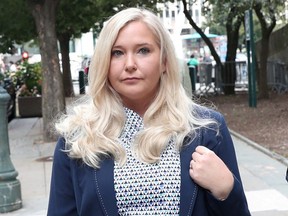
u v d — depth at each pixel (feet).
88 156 6.12
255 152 29.73
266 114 45.37
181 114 6.28
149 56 6.40
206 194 6.04
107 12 54.39
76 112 6.59
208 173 5.90
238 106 52.95
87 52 152.66
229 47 69.05
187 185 5.96
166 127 6.17
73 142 6.29
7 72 66.80
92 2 49.16
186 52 149.59
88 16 52.60
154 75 6.42
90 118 6.41
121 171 6.05
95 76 6.51
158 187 5.97
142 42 6.36
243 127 39.24
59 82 36.42
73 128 6.46
